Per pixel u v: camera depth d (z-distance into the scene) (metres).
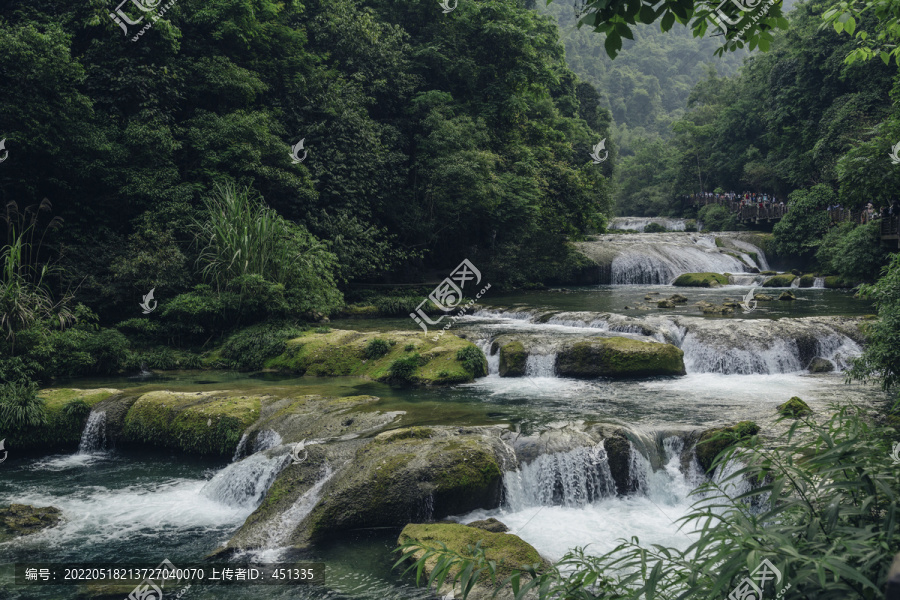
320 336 15.80
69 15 18.39
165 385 13.09
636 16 3.04
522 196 28.42
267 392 11.88
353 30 26.08
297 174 22.20
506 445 8.77
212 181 19.55
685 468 8.80
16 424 10.57
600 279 33.09
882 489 2.50
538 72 30.77
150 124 18.48
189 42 21.09
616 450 8.74
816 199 32.22
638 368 13.77
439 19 29.89
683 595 2.53
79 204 17.70
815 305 21.03
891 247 23.62
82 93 18.53
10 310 13.05
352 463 8.16
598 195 35.16
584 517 8.00
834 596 2.26
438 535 6.77
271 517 7.61
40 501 8.66
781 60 38.91
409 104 28.62
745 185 55.50
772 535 2.45
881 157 16.89
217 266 17.58
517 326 18.69
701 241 38.00
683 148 65.62
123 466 10.11
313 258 19.55
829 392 12.12
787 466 3.09
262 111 22.22
